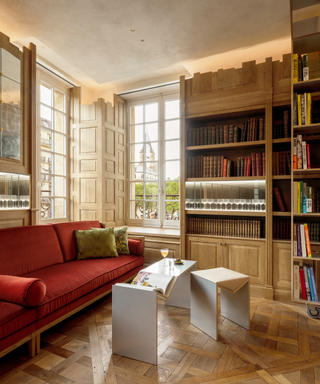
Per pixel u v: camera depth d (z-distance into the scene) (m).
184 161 3.74
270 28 2.93
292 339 2.24
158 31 2.97
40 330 2.01
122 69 3.88
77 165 4.45
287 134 3.14
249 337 2.27
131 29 2.93
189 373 1.78
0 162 2.83
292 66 2.81
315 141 3.16
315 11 2.64
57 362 1.89
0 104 2.83
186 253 3.72
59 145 4.31
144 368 1.83
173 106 4.58
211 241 3.55
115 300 2.02
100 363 1.89
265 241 3.22
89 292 2.60
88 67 3.81
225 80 3.48
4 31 3.00
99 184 4.29
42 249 2.82
